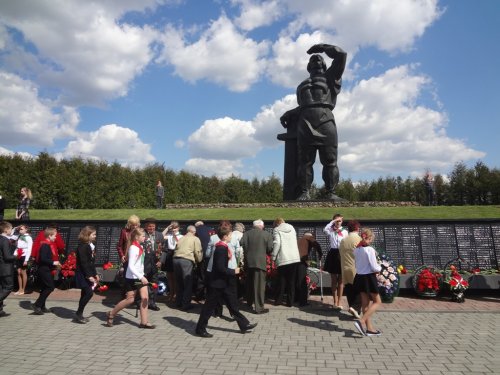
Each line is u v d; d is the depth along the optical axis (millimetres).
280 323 7340
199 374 4762
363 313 6859
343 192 55812
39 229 12219
